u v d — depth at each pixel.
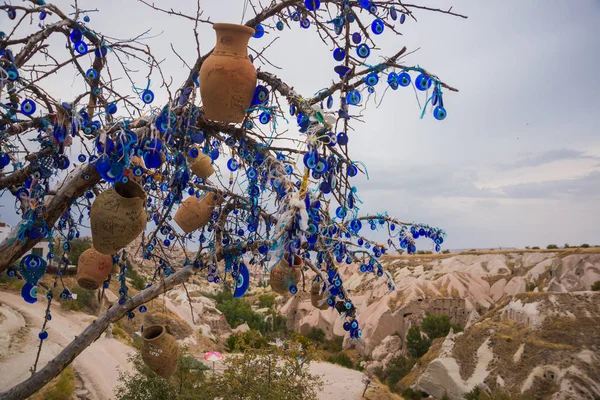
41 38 2.44
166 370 3.18
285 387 10.78
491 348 34.38
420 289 53.50
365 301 55.97
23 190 2.52
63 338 16.23
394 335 48.56
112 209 2.25
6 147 2.45
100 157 2.02
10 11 2.45
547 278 51.62
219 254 2.97
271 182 2.12
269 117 2.23
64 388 11.65
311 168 1.73
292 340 12.23
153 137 2.21
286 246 1.56
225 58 2.19
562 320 33.94
